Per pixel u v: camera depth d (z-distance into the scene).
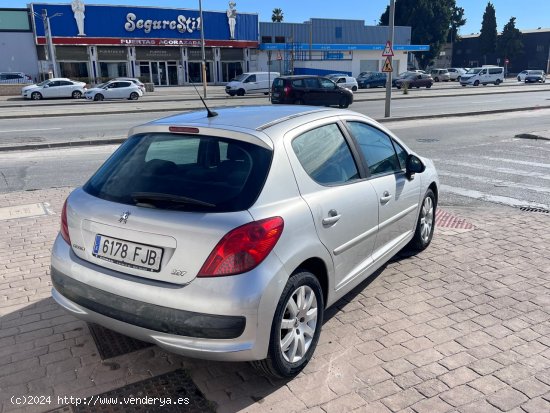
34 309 4.16
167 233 2.82
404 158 4.82
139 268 2.91
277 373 3.06
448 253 5.43
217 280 2.72
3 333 3.78
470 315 4.06
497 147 12.81
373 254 4.16
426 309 4.16
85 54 48.84
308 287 3.21
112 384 3.18
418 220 5.15
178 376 3.26
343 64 61.88
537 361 3.42
